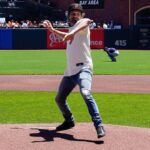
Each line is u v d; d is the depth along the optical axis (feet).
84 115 45.01
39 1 195.72
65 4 195.00
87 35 33.19
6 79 78.18
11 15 190.29
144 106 50.93
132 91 63.62
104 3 192.24
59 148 30.94
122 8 190.80
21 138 33.27
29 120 42.63
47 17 190.80
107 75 83.71
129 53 143.74
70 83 34.06
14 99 56.18
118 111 47.73
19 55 135.33
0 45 159.63
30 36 160.15
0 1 190.90
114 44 160.86
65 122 35.76
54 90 64.49
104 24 174.91
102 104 52.19
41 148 30.94
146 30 160.04
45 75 84.17
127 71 90.84
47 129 36.24
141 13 189.98
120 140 32.94
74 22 33.04
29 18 191.42
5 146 31.35
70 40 32.78
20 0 192.24
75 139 33.12
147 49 160.45
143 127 38.88
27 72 89.15
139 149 30.94
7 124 39.58
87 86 32.50
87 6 193.67
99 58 123.95
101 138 33.12
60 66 101.81
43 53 143.33
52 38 160.56
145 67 99.30
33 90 64.59
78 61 33.14
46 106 50.96
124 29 160.35
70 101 53.93
